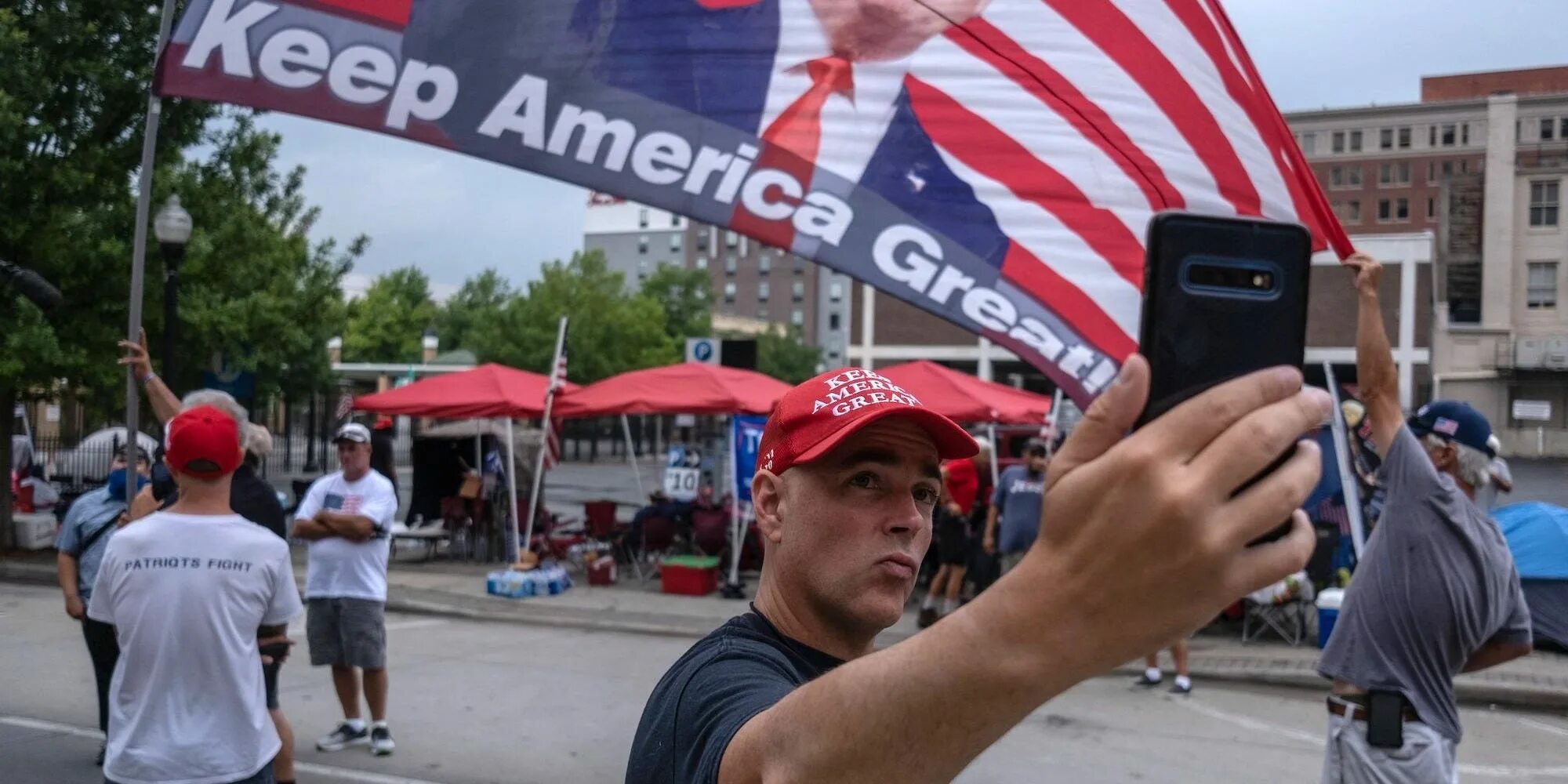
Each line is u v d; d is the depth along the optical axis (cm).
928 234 277
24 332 1193
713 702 118
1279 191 301
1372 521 980
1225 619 1089
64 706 714
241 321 1366
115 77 1191
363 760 617
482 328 5072
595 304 5022
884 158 278
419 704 752
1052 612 70
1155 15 287
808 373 7438
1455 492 288
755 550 1350
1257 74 304
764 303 11125
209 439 324
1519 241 5012
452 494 1702
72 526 528
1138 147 283
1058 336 274
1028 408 1577
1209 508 64
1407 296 4034
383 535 622
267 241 1480
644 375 1355
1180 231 83
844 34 279
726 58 276
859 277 275
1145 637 68
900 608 142
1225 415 66
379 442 1274
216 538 326
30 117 1194
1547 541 938
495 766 614
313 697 764
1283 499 65
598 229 12244
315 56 270
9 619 1024
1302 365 82
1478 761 666
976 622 76
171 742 314
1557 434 4550
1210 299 82
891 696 79
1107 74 283
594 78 275
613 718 722
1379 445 297
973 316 276
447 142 272
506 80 273
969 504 1072
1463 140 7675
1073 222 279
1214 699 802
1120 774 621
